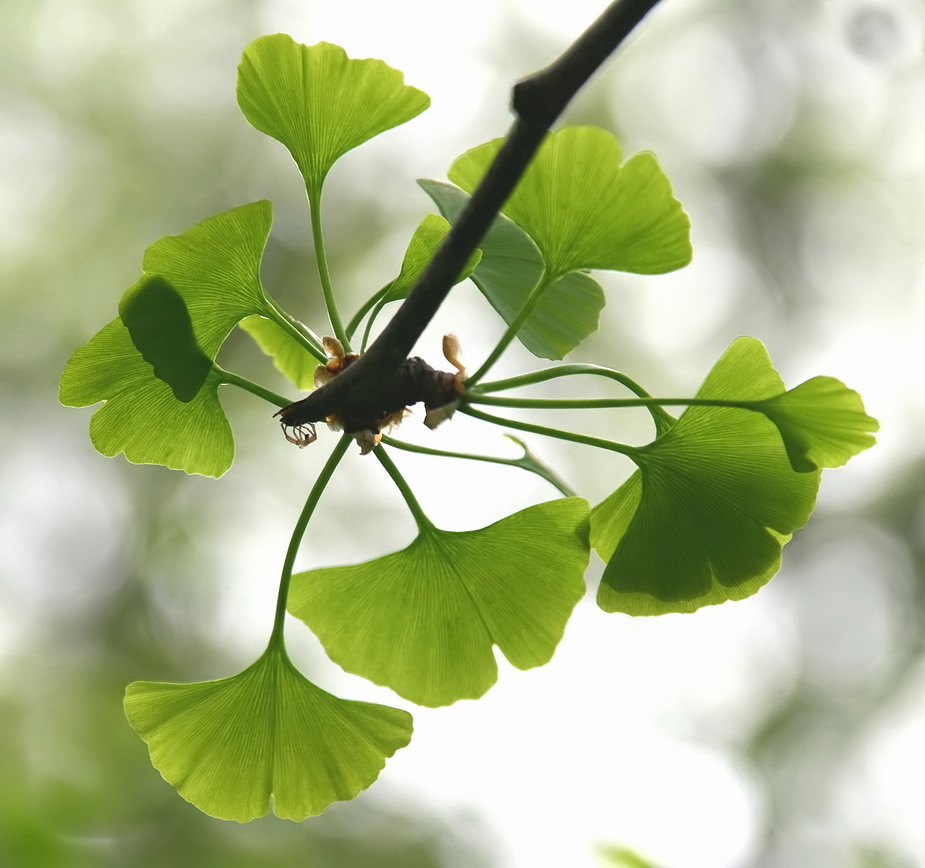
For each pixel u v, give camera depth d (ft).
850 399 2.58
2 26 8.25
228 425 2.69
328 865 6.19
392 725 2.69
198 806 2.70
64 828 3.94
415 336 2.57
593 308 2.76
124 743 4.83
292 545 2.65
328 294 2.66
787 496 2.65
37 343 8.09
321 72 2.64
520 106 2.50
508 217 2.63
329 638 2.69
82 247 8.23
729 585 2.67
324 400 2.60
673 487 2.66
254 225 2.62
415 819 7.16
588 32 2.50
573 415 8.40
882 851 6.35
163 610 7.84
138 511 8.15
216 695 2.69
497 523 2.67
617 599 2.68
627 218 2.61
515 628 2.68
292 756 2.70
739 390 2.64
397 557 2.68
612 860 2.87
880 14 6.81
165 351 2.63
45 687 6.58
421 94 2.65
